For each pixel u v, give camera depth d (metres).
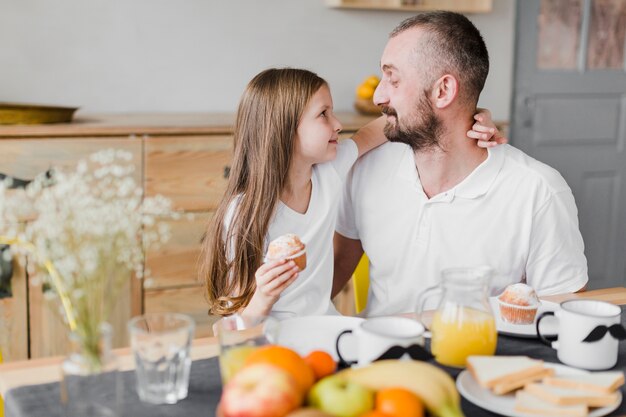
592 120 4.15
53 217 0.98
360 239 1.99
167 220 2.79
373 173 1.92
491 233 1.83
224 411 0.93
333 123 1.79
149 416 1.07
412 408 0.95
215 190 2.84
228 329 1.12
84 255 0.98
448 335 1.24
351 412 0.94
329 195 1.84
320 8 3.48
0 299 2.60
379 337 1.14
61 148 2.63
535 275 1.87
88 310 1.00
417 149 1.82
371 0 3.47
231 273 1.80
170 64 3.30
